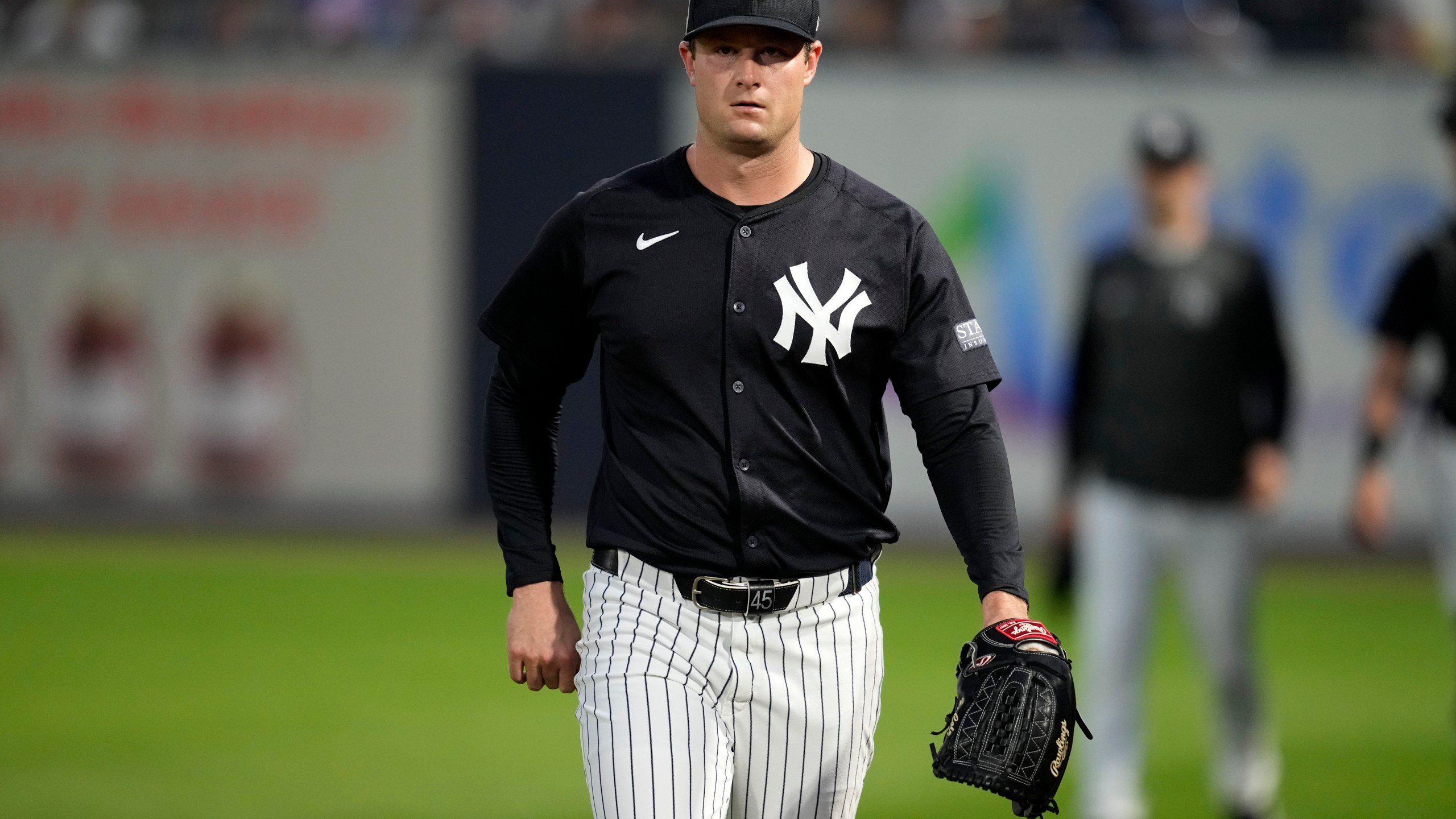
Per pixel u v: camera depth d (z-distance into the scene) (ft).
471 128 157.48
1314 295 150.41
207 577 133.80
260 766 82.17
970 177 153.79
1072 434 77.41
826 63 159.94
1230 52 165.78
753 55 37.04
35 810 73.72
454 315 158.61
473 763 83.15
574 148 156.66
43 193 158.81
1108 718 71.97
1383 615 122.62
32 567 136.98
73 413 160.04
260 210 158.81
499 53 170.19
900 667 104.78
